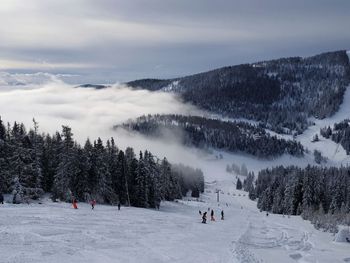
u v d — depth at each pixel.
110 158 81.38
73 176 68.81
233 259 27.42
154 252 27.20
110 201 73.56
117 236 32.41
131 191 81.44
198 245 32.41
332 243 41.75
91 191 71.50
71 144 69.06
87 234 31.45
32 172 63.81
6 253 21.86
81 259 22.66
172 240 33.97
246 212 104.38
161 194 93.94
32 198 61.38
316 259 31.56
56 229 32.09
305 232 51.66
